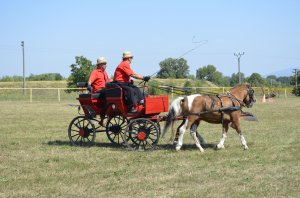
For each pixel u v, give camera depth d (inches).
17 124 837.8
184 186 354.6
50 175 396.2
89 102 541.6
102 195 332.8
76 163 446.3
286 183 357.4
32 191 345.4
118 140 562.6
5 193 339.9
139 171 407.5
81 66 1961.1
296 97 2126.0
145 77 524.4
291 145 543.2
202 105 503.5
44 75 3474.4
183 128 506.3
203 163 439.2
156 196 327.3
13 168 426.6
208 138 618.2
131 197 326.3
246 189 342.6
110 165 435.5
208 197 323.3
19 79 3378.4
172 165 431.8
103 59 549.3
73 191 344.2
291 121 860.6
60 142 597.6
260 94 2198.6
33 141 608.7
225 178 377.7
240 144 558.3
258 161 445.4
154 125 510.0
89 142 552.1
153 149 512.1
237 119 512.1
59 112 1136.8
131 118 526.9
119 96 515.8
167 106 525.7
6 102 1636.3
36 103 1557.6
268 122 840.3
